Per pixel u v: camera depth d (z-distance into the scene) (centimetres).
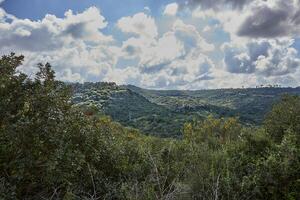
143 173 654
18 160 519
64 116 623
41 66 625
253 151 690
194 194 564
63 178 530
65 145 565
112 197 575
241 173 622
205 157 698
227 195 572
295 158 604
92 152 627
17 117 562
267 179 587
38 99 585
